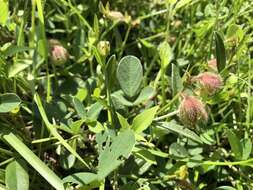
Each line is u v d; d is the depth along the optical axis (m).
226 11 0.13
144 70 0.13
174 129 0.09
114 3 0.14
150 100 0.11
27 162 0.09
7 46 0.10
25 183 0.08
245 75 0.11
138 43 0.13
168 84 0.12
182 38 0.13
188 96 0.09
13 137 0.09
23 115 0.10
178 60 0.12
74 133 0.09
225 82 0.11
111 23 0.13
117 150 0.08
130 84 0.10
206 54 0.12
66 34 0.13
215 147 0.11
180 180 0.09
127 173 0.09
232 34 0.11
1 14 0.10
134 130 0.09
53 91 0.11
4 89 0.10
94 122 0.09
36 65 0.11
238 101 0.11
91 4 0.14
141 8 0.14
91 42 0.11
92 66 0.12
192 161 0.09
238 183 0.10
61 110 0.10
